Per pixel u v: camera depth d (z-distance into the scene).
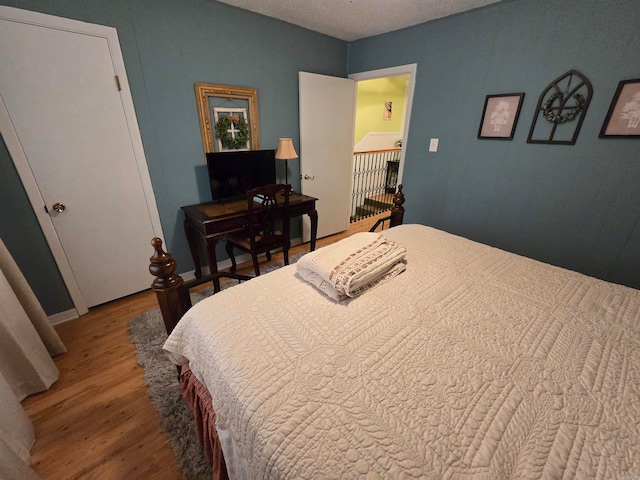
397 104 6.34
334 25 2.63
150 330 1.91
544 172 2.15
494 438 0.61
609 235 1.96
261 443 0.63
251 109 2.58
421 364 0.80
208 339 0.92
